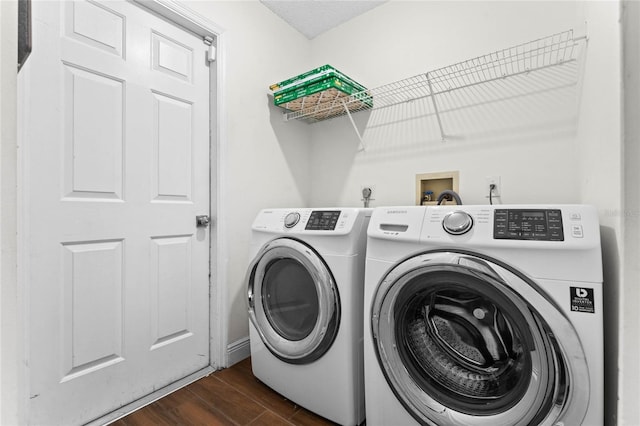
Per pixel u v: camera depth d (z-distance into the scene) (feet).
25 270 3.56
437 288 3.24
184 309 5.20
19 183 3.55
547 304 2.55
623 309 1.75
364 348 3.71
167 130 4.98
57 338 3.80
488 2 5.22
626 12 1.79
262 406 4.45
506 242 2.73
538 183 4.75
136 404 4.47
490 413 2.91
